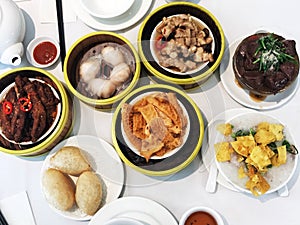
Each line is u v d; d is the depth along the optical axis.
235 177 0.98
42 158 1.07
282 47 1.00
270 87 1.00
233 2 1.14
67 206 0.98
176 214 1.01
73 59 1.07
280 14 1.12
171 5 1.08
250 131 0.99
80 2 1.14
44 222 1.03
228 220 1.00
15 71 1.05
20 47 1.07
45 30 1.15
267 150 0.97
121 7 1.14
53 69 1.13
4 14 1.04
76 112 1.09
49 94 1.03
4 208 1.04
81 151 1.03
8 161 1.07
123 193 1.03
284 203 1.00
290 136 0.99
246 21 1.12
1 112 1.02
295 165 0.98
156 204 0.99
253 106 1.05
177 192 1.02
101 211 0.98
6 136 1.01
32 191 1.05
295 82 1.06
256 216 1.00
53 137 1.00
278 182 0.97
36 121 1.00
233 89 1.08
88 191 0.96
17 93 1.02
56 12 1.15
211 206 1.01
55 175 0.99
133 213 0.98
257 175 0.96
